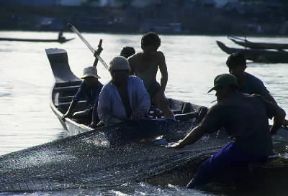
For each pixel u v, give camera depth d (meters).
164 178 24.56
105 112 28.56
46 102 55.88
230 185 24.25
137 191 24.31
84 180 24.47
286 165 23.97
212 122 24.17
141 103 28.41
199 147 26.34
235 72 27.61
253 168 24.03
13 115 48.25
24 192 23.80
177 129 27.75
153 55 33.72
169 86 69.62
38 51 132.88
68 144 25.84
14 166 24.75
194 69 93.50
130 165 24.86
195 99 58.34
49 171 24.64
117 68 28.02
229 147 24.28
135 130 26.92
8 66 96.88
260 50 107.56
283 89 67.44
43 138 39.25
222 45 110.69
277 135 28.72
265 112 24.41
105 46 157.75
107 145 26.06
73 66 97.12
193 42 194.50
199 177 24.59
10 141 38.38
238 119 23.97
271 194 23.95
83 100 39.94
